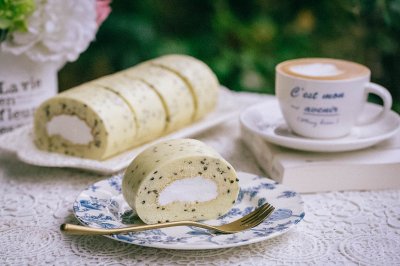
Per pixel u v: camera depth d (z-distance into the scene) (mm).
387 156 696
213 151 611
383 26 1104
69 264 547
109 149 715
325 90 700
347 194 676
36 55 763
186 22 1434
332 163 675
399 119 747
